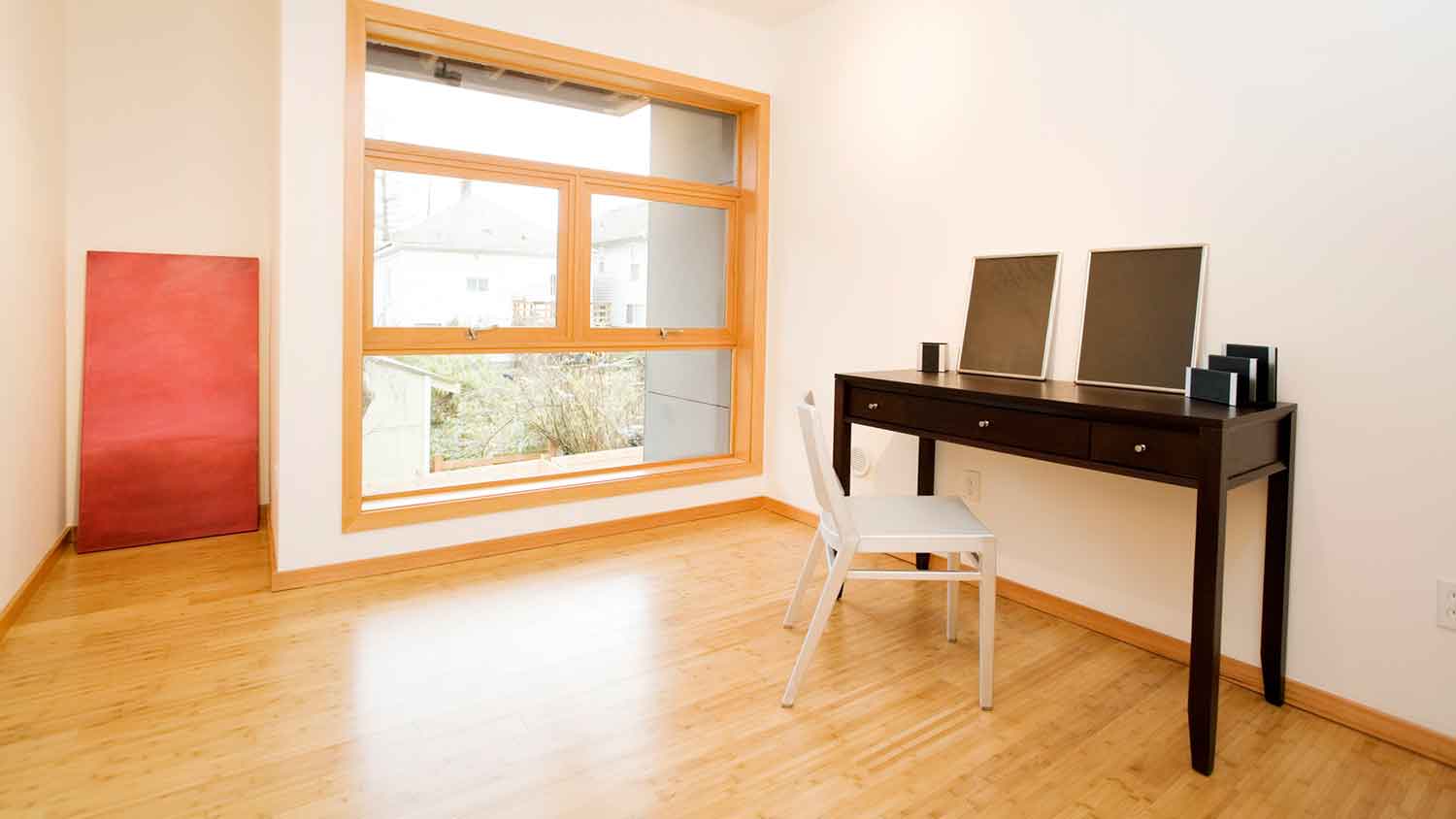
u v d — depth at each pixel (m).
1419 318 1.74
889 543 1.92
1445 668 1.73
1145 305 2.24
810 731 1.81
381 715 1.84
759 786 1.59
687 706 1.92
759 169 3.69
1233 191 2.06
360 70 2.63
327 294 2.63
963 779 1.62
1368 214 1.81
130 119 3.05
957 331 2.83
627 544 3.24
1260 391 1.86
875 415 2.48
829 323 3.42
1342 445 1.87
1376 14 1.78
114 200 3.04
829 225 3.39
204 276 3.21
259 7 3.26
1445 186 1.69
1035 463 2.59
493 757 1.67
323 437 2.67
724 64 3.52
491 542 3.05
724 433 3.92
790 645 2.28
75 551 2.98
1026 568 2.64
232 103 3.24
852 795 1.56
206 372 3.21
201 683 1.98
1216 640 1.64
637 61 3.22
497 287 3.11
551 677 2.05
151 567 2.85
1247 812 1.53
